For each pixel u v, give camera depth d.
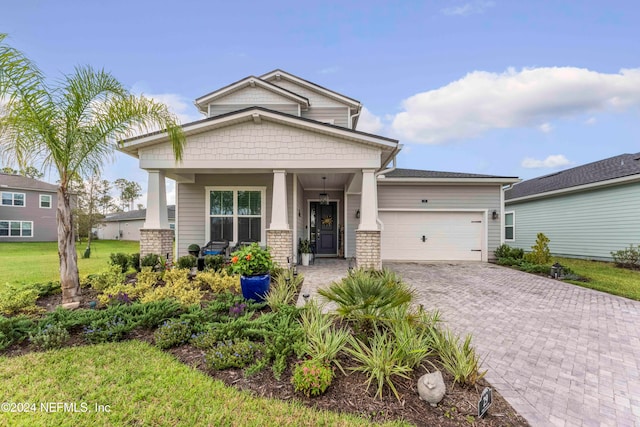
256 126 8.52
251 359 3.39
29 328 3.94
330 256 13.96
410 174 13.64
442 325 4.78
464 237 13.14
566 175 16.64
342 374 3.14
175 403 2.72
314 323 3.77
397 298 3.91
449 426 2.47
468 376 3.02
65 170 5.55
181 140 7.41
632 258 11.14
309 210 14.24
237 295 5.68
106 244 26.69
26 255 15.48
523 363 3.62
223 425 2.46
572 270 10.30
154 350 3.73
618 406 2.84
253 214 10.82
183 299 5.22
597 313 5.49
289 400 2.78
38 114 5.29
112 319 4.28
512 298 6.49
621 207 12.16
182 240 10.78
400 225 13.23
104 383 3.02
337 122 13.38
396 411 2.63
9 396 2.80
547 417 2.66
